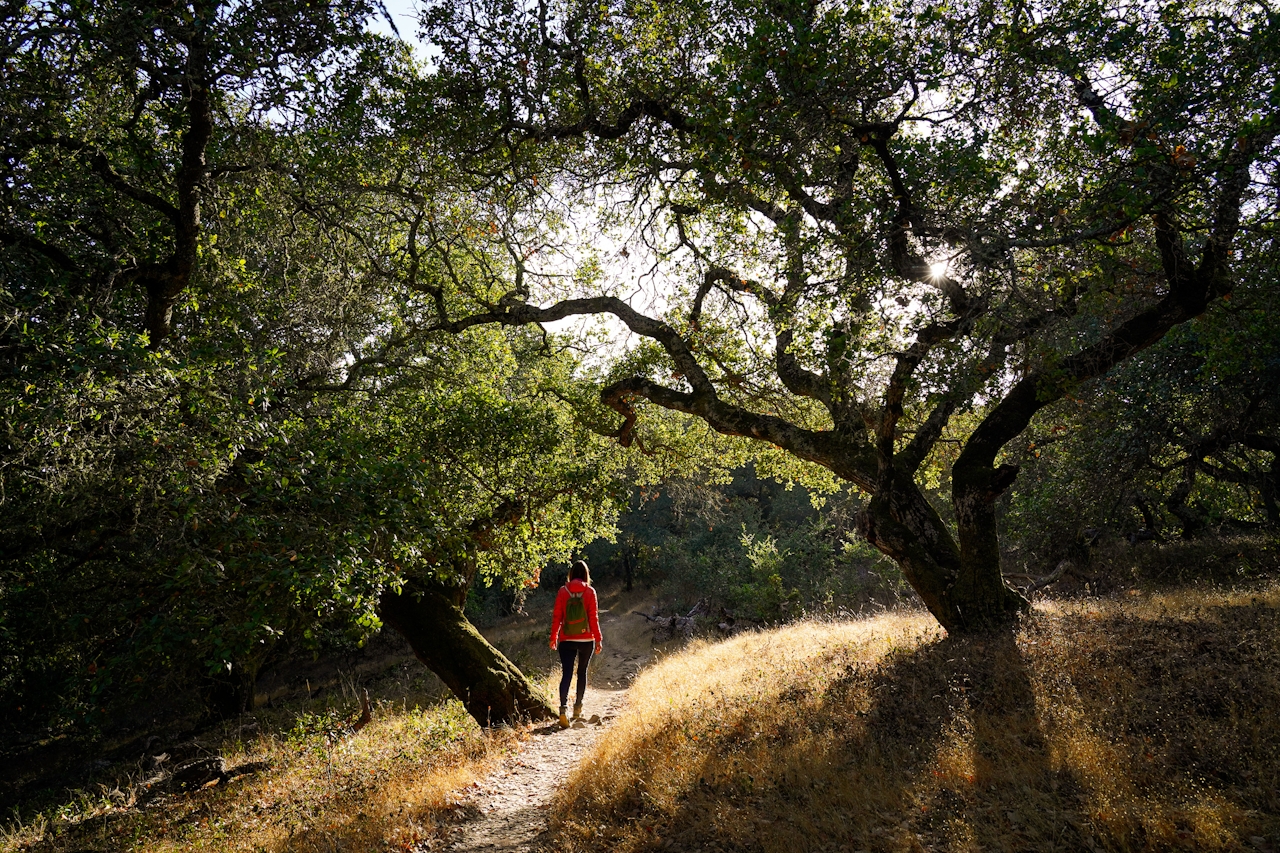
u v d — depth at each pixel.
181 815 7.47
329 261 9.77
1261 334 8.12
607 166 9.65
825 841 4.05
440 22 8.82
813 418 12.92
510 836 5.17
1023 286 6.25
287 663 30.05
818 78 6.64
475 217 10.86
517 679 10.67
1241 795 3.79
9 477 5.39
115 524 6.69
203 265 8.40
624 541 38.25
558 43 9.09
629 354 12.62
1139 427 13.98
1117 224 5.66
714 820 4.54
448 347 12.67
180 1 6.09
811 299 6.84
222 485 6.59
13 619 7.29
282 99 6.99
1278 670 5.12
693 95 8.25
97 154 7.27
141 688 8.03
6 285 6.50
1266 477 14.95
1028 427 15.31
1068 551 15.95
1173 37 6.06
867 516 8.51
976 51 7.17
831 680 7.14
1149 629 6.57
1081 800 3.95
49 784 15.98
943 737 5.11
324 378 10.19
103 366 5.30
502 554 12.92
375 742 9.59
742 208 8.27
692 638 20.86
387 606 11.02
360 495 7.11
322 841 5.20
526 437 11.39
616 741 6.71
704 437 14.88
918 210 6.61
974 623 7.58
